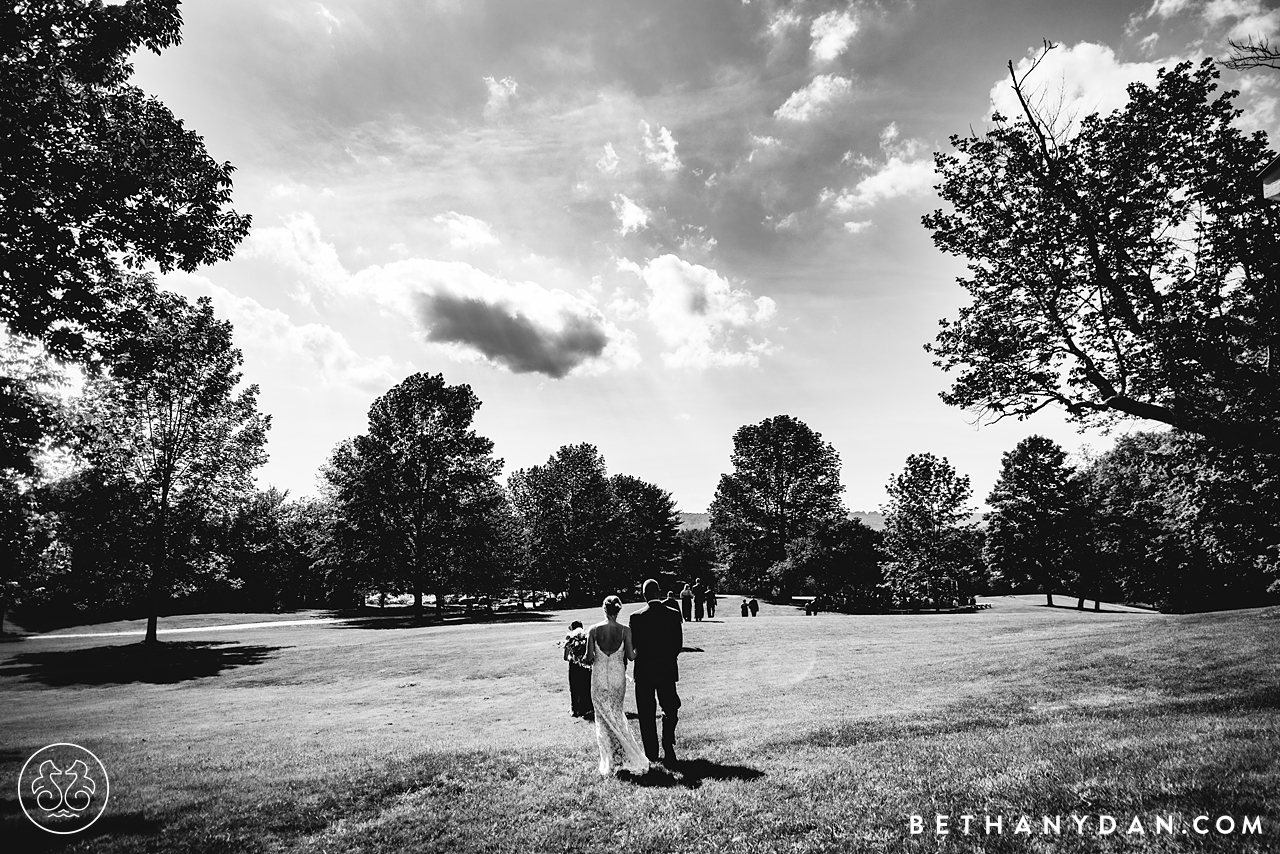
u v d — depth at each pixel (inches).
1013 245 645.9
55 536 1175.6
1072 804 216.4
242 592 2628.0
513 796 270.7
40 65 448.1
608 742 306.2
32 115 456.4
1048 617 1333.7
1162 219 608.1
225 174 556.7
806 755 321.1
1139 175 597.3
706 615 1743.4
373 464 2129.7
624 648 315.9
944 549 2422.5
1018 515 2356.1
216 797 281.3
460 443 2193.7
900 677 604.4
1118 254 594.9
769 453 2967.5
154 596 1321.4
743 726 418.9
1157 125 583.2
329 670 930.1
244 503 1445.6
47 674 1042.7
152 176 509.4
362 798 274.7
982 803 225.3
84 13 453.1
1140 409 594.2
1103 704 443.8
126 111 516.7
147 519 1310.3
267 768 343.0
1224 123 575.2
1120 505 2181.3
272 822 248.4
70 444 1080.8
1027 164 627.2
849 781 263.6
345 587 2541.8
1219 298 582.6
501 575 2422.5
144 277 629.9
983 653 715.4
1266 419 587.2
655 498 4269.2
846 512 2910.9
